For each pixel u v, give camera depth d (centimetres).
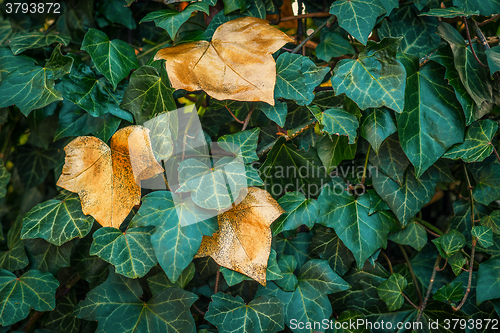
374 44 39
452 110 39
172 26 38
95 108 39
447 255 40
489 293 39
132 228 38
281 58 39
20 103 38
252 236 38
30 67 40
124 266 38
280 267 40
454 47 39
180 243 37
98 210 39
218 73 38
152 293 40
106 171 39
